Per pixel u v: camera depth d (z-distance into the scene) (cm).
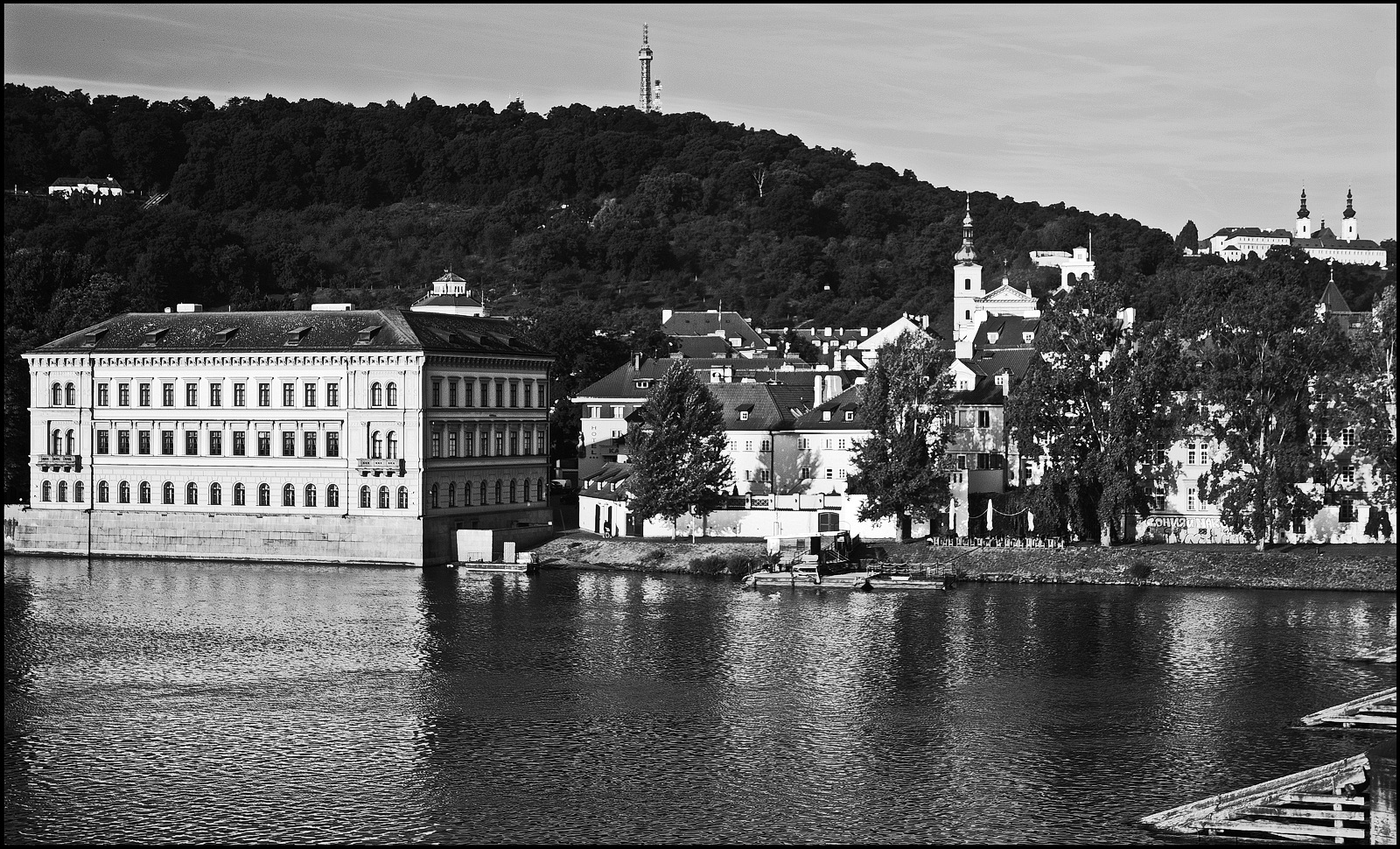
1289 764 11256
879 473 19275
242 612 16950
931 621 16250
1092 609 16888
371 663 14475
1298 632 15512
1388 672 13800
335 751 11725
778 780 10994
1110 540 19412
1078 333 19400
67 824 10231
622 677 13900
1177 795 10638
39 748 11819
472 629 15962
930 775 11088
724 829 10069
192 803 10588
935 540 19862
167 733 12219
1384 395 18100
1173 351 19288
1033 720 12412
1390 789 9256
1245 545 19275
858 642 15225
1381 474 18362
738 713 12675
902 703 12962
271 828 10131
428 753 11669
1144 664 14188
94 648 15162
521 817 10306
